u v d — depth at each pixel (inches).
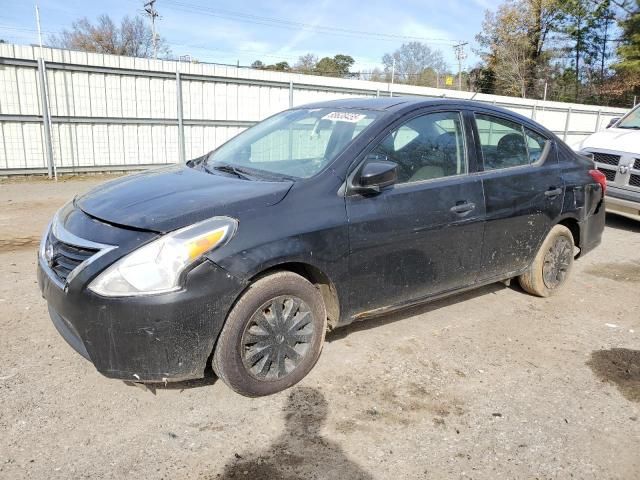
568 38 1747.0
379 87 702.5
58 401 119.1
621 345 161.5
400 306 148.4
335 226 127.6
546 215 183.3
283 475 99.7
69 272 110.9
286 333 124.0
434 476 101.2
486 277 170.6
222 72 553.3
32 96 457.1
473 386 134.0
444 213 150.1
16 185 427.8
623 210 307.0
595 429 118.3
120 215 115.6
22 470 97.7
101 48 2022.6
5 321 157.8
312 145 148.4
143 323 105.4
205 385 128.5
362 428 114.8
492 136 172.6
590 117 964.6
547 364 147.4
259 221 117.3
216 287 110.0
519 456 108.1
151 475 98.3
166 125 536.1
